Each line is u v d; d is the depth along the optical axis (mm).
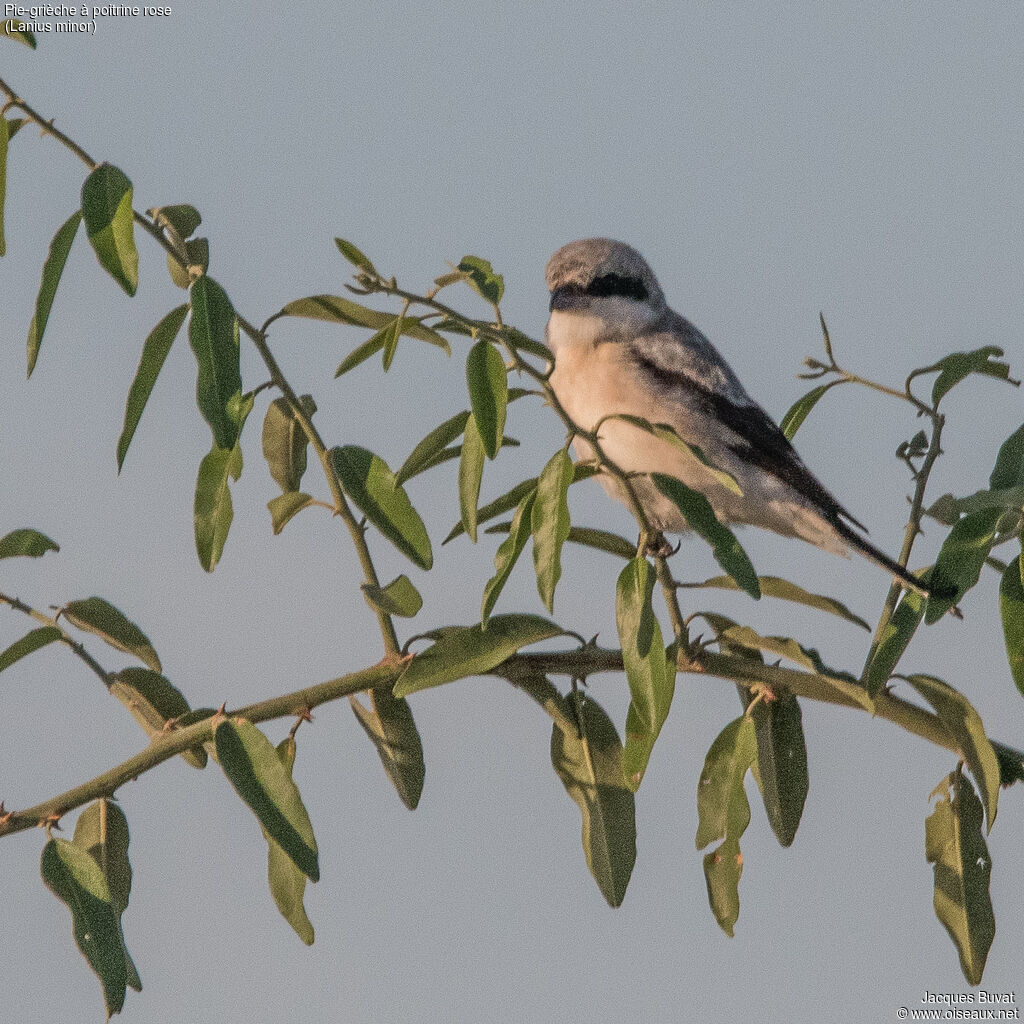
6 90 5797
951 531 6875
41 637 6887
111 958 6082
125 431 5969
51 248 5809
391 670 6676
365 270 5898
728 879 7301
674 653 6137
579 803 7309
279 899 7078
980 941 7332
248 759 6242
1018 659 6703
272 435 7484
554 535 5930
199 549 6586
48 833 6211
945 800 7414
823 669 6883
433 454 6684
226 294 5723
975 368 7387
